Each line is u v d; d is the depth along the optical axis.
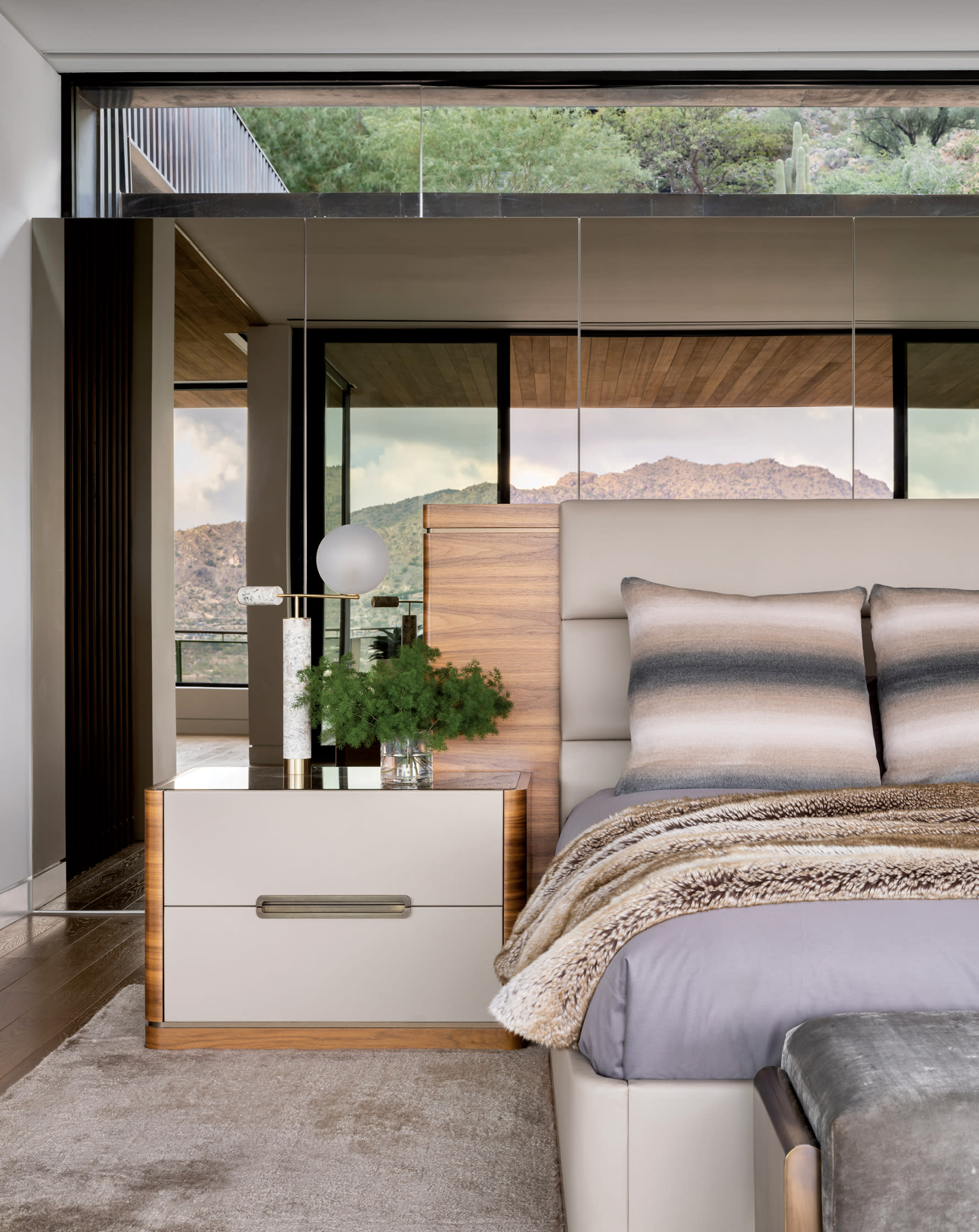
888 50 3.79
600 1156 1.34
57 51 3.75
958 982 1.31
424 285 3.71
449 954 2.27
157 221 3.72
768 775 2.20
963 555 2.82
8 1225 1.58
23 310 3.64
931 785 1.98
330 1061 2.22
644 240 3.72
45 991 2.70
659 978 1.35
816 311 3.70
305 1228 1.57
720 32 3.66
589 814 2.26
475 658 2.88
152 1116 1.95
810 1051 1.17
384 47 3.78
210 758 3.69
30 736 3.64
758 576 2.82
